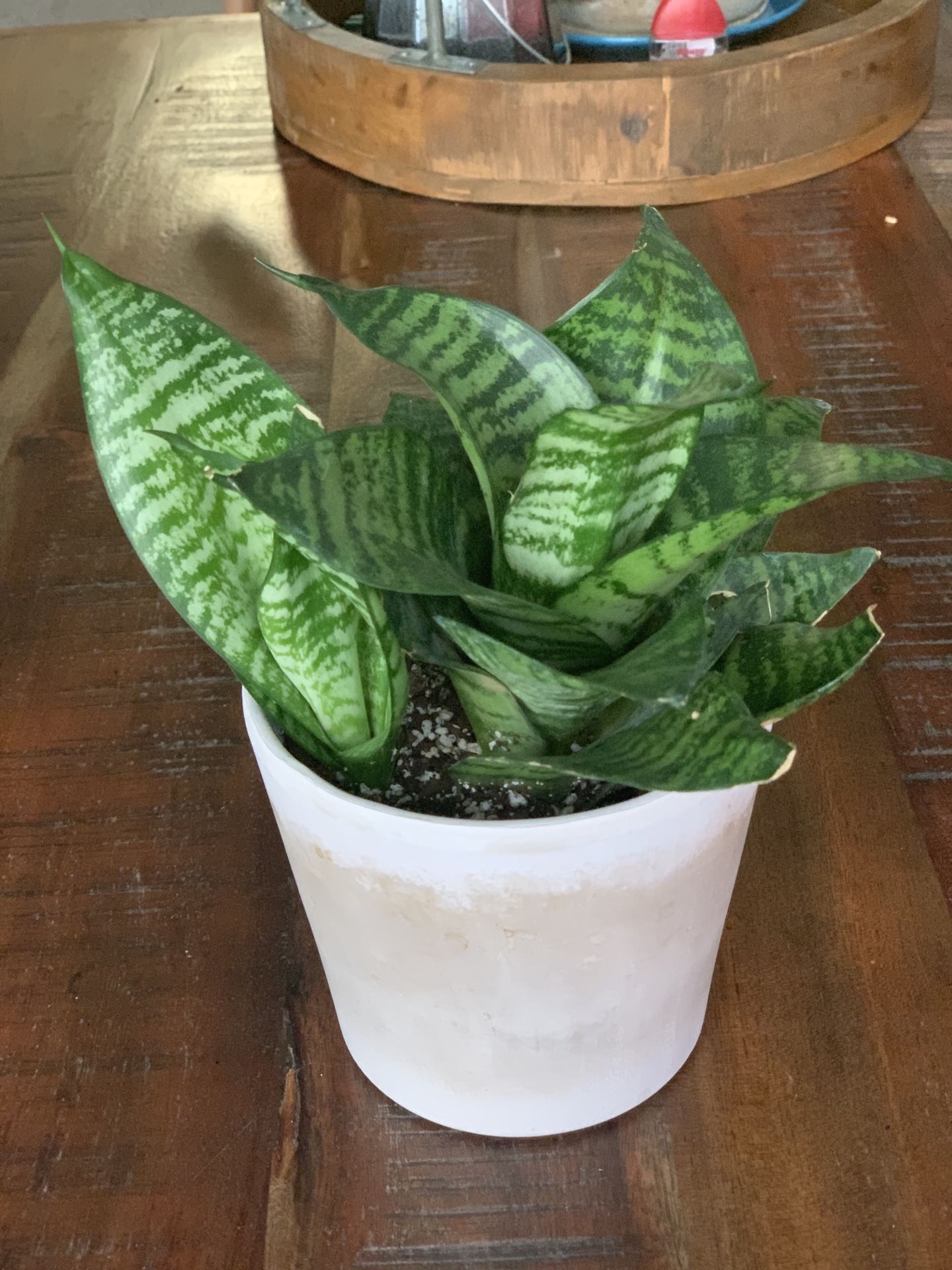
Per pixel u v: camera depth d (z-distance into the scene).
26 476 0.71
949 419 0.69
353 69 0.88
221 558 0.34
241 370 0.34
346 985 0.41
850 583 0.38
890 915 0.48
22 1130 0.43
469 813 0.36
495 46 0.90
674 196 0.87
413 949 0.36
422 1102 0.42
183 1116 0.44
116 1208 0.41
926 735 0.54
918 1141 0.41
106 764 0.56
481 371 0.34
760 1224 0.40
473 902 0.34
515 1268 0.39
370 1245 0.40
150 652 0.61
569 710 0.33
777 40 0.95
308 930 0.49
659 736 0.29
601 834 0.33
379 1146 0.43
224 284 0.82
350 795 0.33
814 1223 0.39
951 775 0.53
